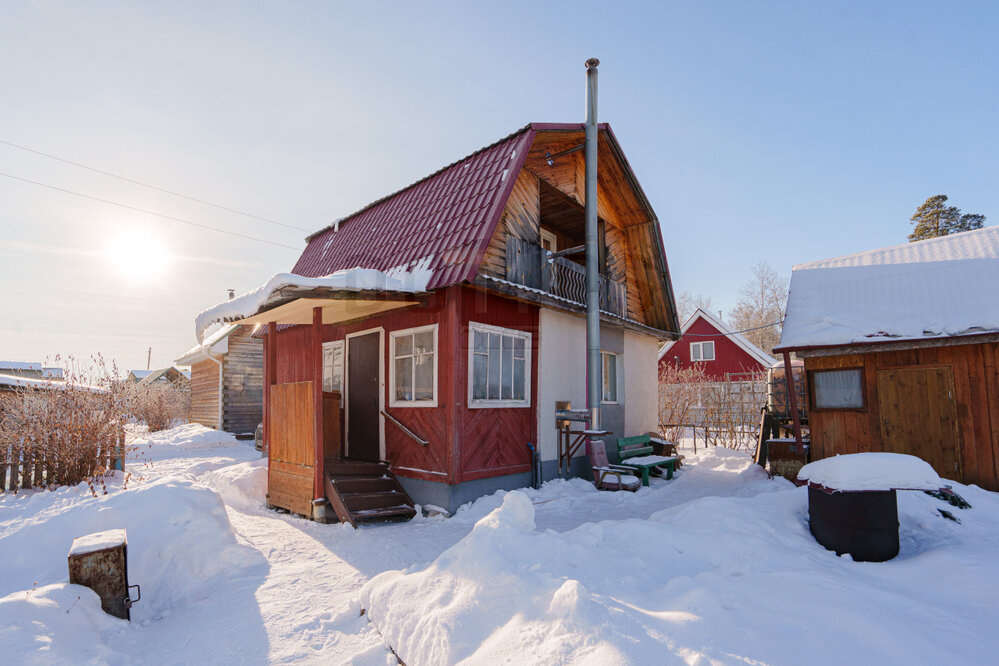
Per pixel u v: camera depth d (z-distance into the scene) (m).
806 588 2.98
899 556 4.30
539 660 2.23
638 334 12.00
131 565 4.54
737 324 46.44
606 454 9.70
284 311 7.15
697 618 2.43
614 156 10.13
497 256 7.78
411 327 7.62
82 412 7.52
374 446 8.16
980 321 7.25
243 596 4.00
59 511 5.46
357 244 10.27
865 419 8.20
